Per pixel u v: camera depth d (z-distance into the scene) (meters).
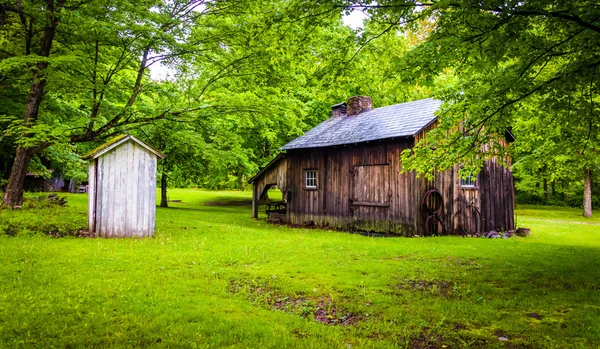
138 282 6.18
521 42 5.98
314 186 18.38
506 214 17.70
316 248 10.25
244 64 13.38
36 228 10.48
